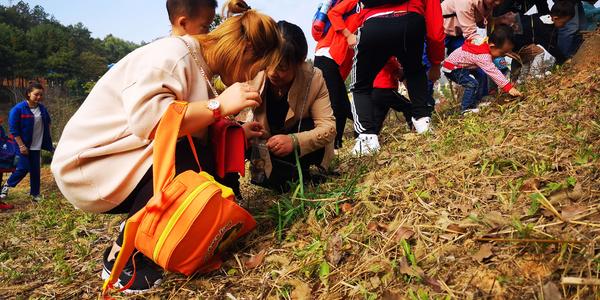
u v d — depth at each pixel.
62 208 4.96
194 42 2.19
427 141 3.44
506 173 2.35
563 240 1.58
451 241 1.86
